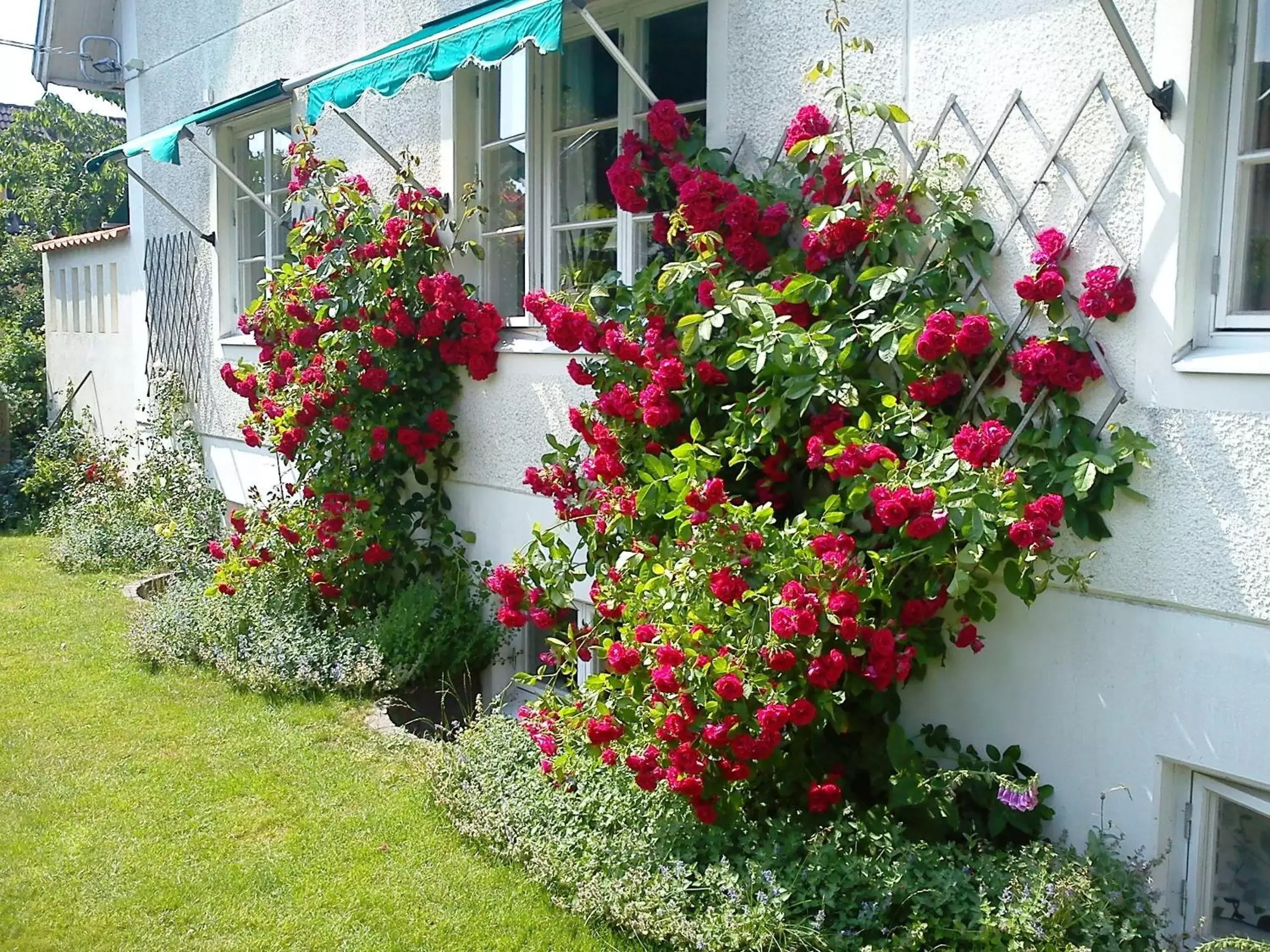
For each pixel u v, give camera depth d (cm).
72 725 514
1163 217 326
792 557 339
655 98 452
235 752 481
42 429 1184
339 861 388
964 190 369
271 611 613
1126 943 310
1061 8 346
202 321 890
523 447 566
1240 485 314
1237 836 342
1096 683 351
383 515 613
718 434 410
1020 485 332
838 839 341
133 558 870
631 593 386
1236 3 321
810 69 421
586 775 396
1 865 386
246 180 841
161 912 357
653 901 332
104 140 2272
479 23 432
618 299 469
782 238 429
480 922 348
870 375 398
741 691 320
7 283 1769
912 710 399
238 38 812
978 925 311
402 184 606
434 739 514
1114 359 341
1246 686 319
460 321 584
